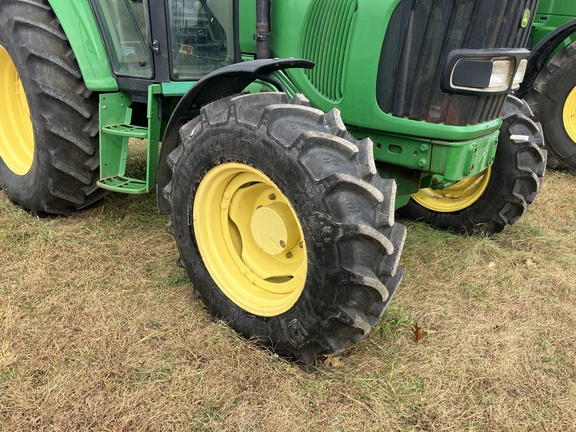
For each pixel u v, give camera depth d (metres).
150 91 2.72
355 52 2.50
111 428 1.85
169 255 3.05
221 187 2.32
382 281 1.99
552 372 2.28
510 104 3.29
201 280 2.46
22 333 2.30
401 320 2.55
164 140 2.53
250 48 3.01
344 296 1.93
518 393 2.15
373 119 2.54
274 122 2.00
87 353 2.19
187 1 2.72
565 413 2.04
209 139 2.20
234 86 2.52
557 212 4.09
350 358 2.28
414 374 2.21
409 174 2.77
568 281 3.01
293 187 1.95
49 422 1.87
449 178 2.46
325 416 1.96
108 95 2.99
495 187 3.35
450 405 2.06
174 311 2.53
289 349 2.17
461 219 3.56
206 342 2.30
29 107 3.06
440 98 2.36
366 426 1.93
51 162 3.07
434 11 2.27
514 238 3.57
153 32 2.68
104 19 2.91
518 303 2.79
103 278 2.78
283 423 1.92
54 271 2.80
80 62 2.90
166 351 2.24
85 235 3.21
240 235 2.47
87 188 3.26
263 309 2.24
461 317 2.65
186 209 2.39
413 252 3.29
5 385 2.01
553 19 5.17
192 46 2.83
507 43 2.32
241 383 2.09
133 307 2.54
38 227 3.24
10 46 3.07
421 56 2.35
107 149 3.03
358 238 1.88
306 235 1.95
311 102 2.80
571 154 4.99
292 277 2.42
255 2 2.87
